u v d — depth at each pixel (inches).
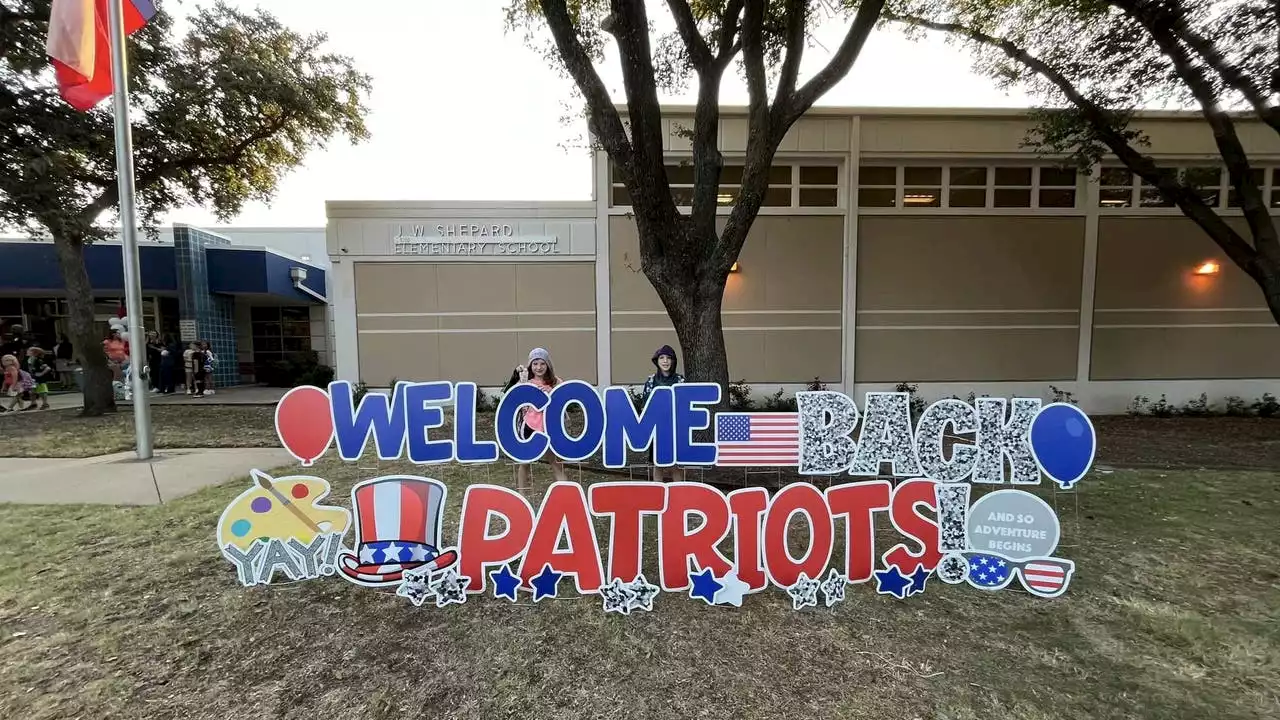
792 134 441.1
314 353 751.7
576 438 140.9
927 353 460.1
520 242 450.0
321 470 254.8
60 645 115.6
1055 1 307.3
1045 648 117.3
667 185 224.8
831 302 456.4
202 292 622.5
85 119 381.7
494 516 165.5
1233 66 287.7
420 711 97.8
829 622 127.3
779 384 458.3
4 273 572.4
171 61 411.2
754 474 235.6
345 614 129.3
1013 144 442.0
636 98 217.0
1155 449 317.1
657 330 456.8
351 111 509.4
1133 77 316.5
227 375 670.5
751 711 98.0
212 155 462.3
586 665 111.0
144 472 249.8
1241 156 319.6
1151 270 460.4
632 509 134.3
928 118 441.1
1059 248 458.6
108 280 587.8
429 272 449.4
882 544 172.9
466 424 138.9
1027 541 140.3
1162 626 125.6
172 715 96.0
